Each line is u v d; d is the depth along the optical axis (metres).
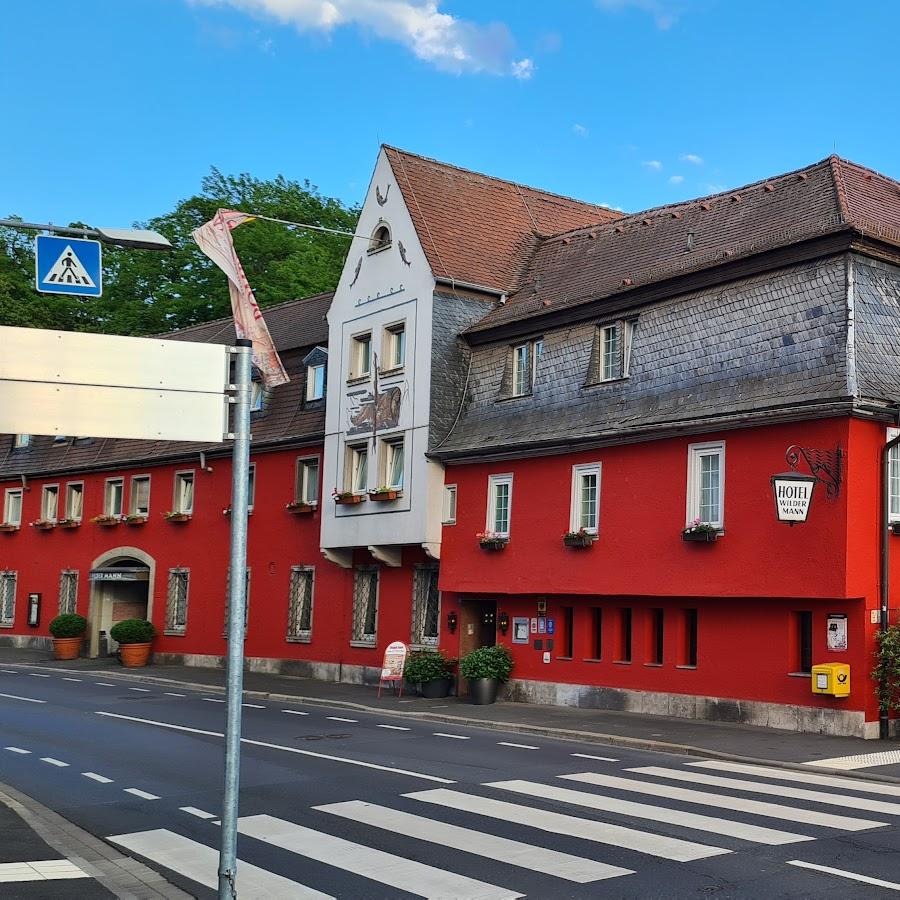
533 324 26.70
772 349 20.83
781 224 22.66
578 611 24.77
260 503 36.09
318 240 54.19
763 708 20.53
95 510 43.84
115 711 23.78
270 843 11.22
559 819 11.95
